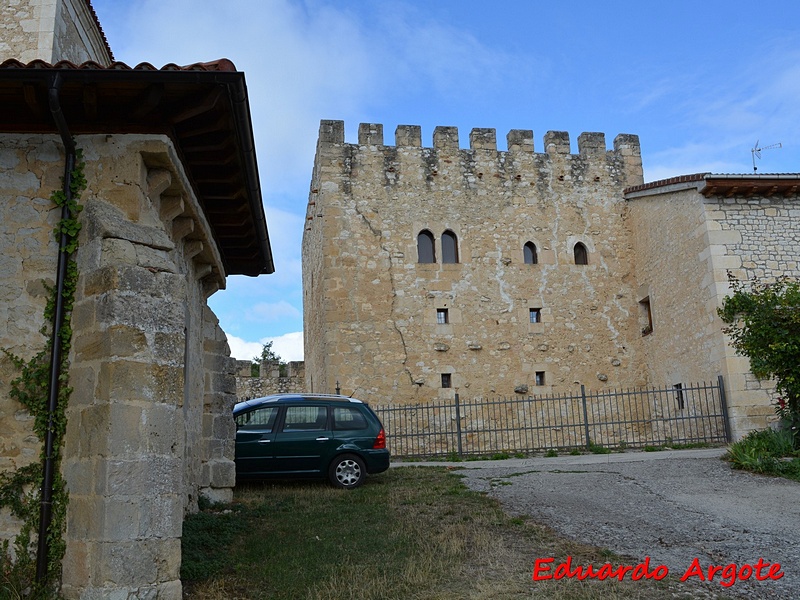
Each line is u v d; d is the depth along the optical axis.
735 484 10.51
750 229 16.75
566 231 20.38
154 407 5.20
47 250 5.64
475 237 19.72
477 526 7.88
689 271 17.53
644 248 19.92
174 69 5.27
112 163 5.74
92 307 5.34
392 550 6.89
